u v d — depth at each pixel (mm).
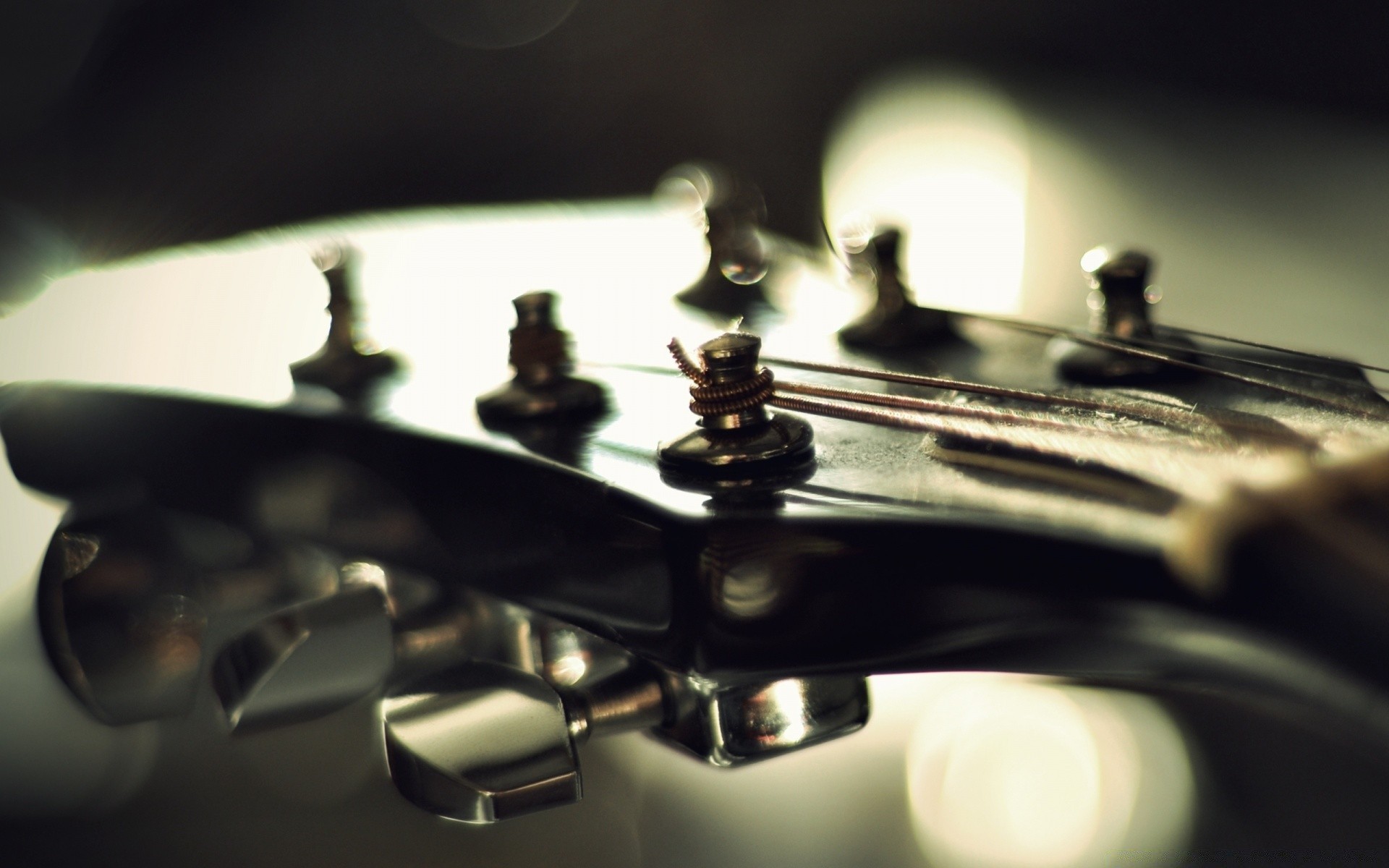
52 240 853
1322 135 860
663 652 285
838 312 384
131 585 332
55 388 360
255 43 949
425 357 362
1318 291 671
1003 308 509
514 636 316
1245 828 416
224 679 308
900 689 514
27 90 875
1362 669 262
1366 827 409
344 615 308
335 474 324
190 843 418
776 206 1000
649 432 312
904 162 993
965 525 278
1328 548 265
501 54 1020
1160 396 323
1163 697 488
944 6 1039
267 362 364
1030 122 970
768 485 289
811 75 1049
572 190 1036
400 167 995
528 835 432
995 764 456
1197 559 269
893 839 418
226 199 936
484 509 305
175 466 345
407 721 290
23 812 422
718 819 437
